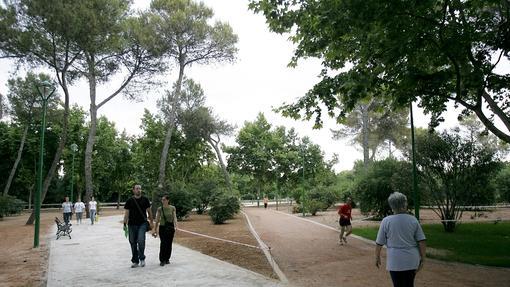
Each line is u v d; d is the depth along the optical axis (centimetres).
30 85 4566
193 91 4831
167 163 5097
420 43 1016
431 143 1962
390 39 995
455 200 1922
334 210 4169
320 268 963
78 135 5600
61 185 6344
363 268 959
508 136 1091
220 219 2578
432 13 1027
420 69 1177
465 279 826
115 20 2912
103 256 1163
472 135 1972
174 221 1011
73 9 2616
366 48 1047
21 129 5441
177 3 3378
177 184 3166
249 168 5681
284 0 1206
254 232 1889
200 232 1961
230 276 844
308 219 2834
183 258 1100
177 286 755
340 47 1161
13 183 5903
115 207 6594
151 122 5053
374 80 1080
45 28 2692
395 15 961
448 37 1054
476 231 1819
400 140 4112
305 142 5731
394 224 493
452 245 1340
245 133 5675
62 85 3058
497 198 3809
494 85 1149
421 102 1353
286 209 4831
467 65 1162
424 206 2548
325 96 1305
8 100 4588
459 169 1945
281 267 979
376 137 4362
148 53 3247
